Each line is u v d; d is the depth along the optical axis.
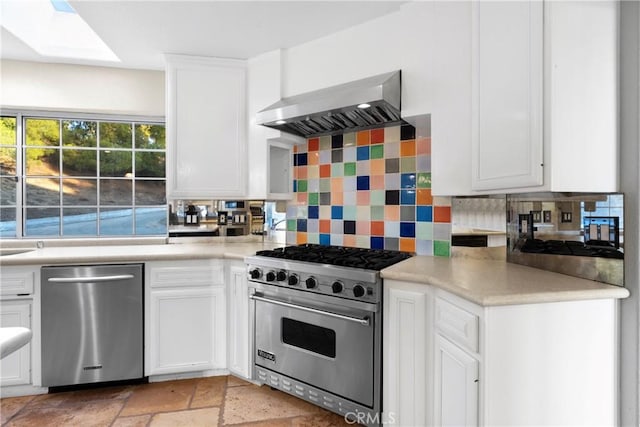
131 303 2.00
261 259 1.89
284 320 1.87
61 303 1.93
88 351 1.96
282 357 1.86
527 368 1.10
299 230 2.52
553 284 1.20
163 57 2.33
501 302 1.06
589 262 1.27
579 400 1.14
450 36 1.59
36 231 2.60
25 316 1.91
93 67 2.53
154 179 2.78
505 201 1.73
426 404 1.42
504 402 1.09
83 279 1.93
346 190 2.30
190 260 2.08
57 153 2.64
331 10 1.79
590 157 1.17
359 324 1.58
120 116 2.71
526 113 1.19
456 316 1.21
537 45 1.16
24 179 2.58
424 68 1.68
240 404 1.86
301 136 2.41
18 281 1.89
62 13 2.35
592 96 1.16
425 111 1.67
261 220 2.71
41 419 1.73
